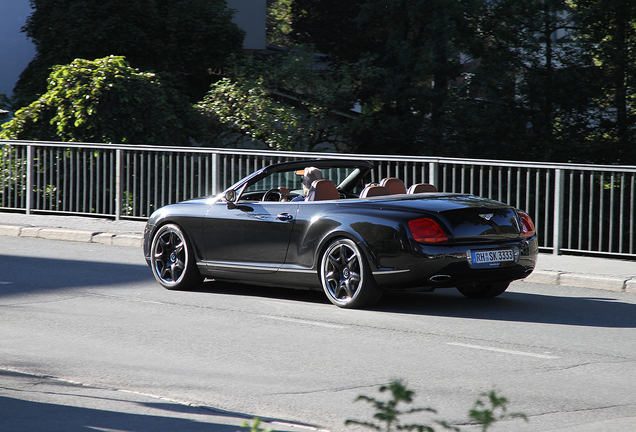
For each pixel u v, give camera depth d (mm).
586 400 6648
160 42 28203
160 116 24125
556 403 6562
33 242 17828
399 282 10078
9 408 6406
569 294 12086
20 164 21125
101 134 23344
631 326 9680
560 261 14344
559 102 27844
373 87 28953
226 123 27484
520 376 7406
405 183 16406
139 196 19875
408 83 29016
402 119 29562
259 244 11312
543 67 28078
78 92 23266
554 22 27344
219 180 18547
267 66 28375
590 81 27406
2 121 28719
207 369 7633
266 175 11641
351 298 10453
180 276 12086
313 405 6504
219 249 11734
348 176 12336
